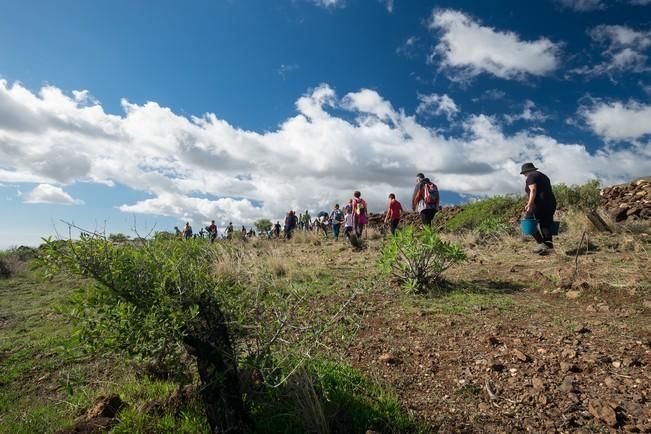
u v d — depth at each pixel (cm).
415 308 555
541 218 814
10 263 1302
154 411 313
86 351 285
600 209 1073
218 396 278
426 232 649
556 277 624
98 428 305
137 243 314
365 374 370
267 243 1549
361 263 932
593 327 438
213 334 289
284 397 303
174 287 294
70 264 280
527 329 450
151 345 281
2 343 594
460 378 357
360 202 1456
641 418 278
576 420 285
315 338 325
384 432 286
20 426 351
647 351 369
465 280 677
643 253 725
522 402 312
